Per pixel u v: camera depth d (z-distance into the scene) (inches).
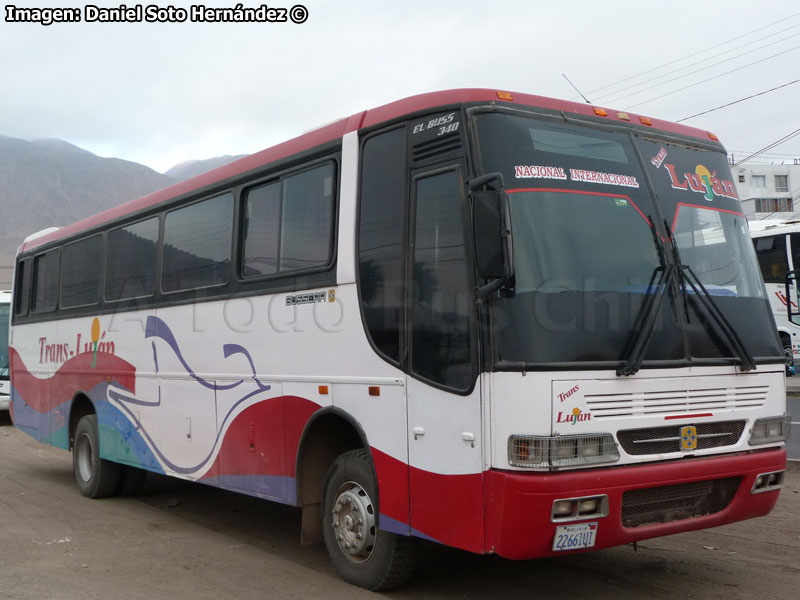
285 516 343.6
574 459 183.3
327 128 253.9
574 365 186.7
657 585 228.2
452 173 202.7
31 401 471.5
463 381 192.9
